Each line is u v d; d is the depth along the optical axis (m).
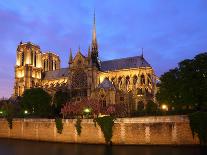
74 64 152.50
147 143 76.25
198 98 84.62
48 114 137.62
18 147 82.56
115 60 159.75
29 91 142.00
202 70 85.38
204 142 71.50
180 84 87.31
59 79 177.50
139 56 153.12
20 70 187.62
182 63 89.56
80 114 110.12
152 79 141.88
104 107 113.44
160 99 94.62
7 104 158.50
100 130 82.94
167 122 75.06
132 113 106.50
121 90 135.88
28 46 189.38
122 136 79.12
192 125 72.56
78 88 148.25
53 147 80.19
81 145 81.88
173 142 73.88
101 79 154.00
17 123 106.69
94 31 167.75
